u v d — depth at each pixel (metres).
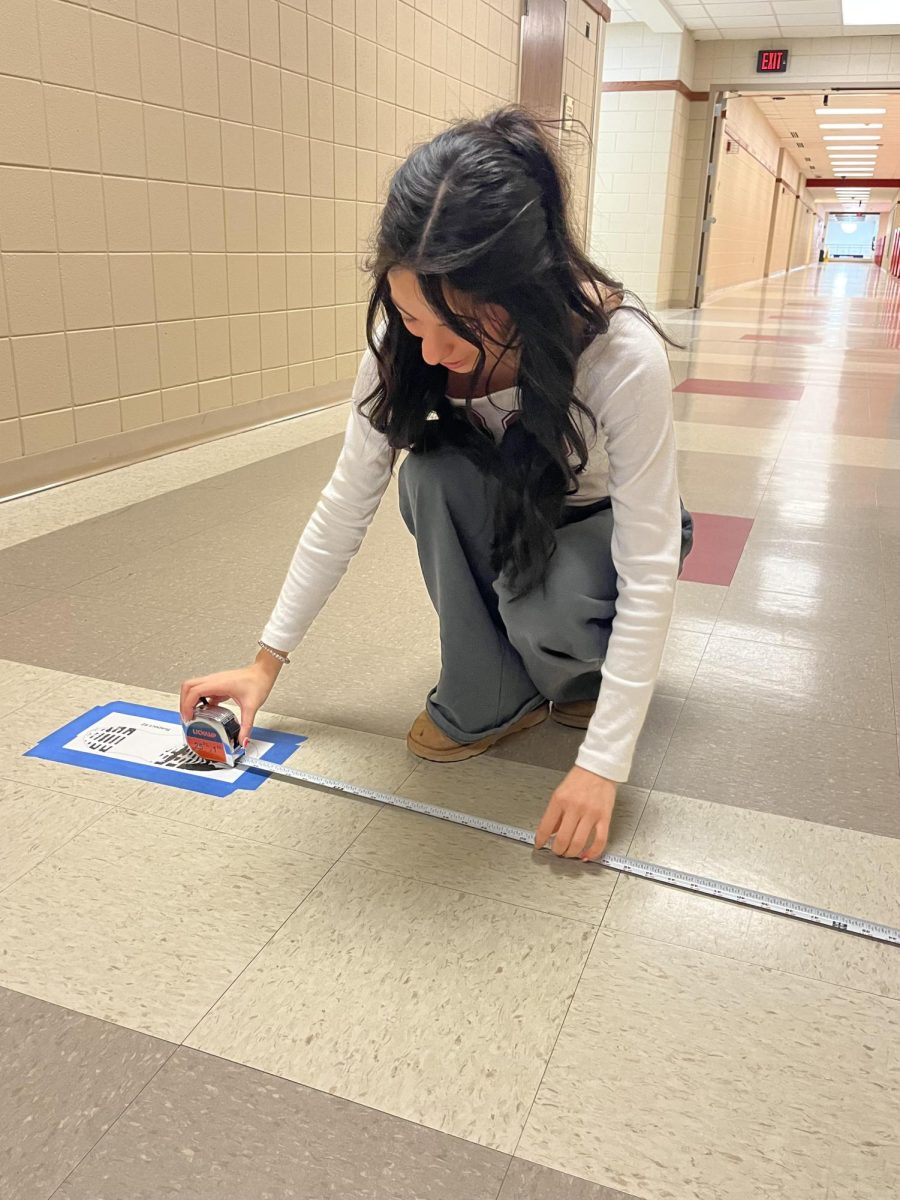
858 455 3.08
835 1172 0.68
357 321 4.00
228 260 3.07
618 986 0.85
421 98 4.22
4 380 2.29
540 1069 0.76
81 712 1.32
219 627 1.62
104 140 2.48
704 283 10.45
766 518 2.36
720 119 9.78
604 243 9.80
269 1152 0.68
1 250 2.23
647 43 9.05
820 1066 0.77
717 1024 0.81
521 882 0.98
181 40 2.71
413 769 1.19
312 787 1.14
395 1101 0.73
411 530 1.14
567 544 1.05
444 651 1.14
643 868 1.00
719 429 3.48
